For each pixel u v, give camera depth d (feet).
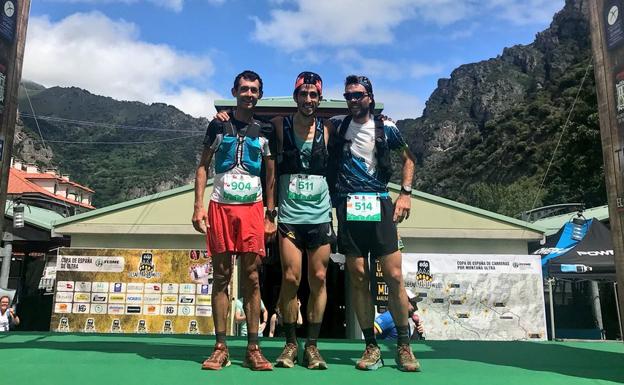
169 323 34.35
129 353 11.21
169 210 42.06
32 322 51.42
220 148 10.53
